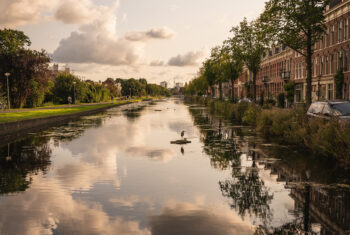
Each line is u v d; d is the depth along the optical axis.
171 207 6.50
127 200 6.96
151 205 6.63
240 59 33.56
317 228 5.27
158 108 57.22
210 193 7.40
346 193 7.06
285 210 6.16
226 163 10.71
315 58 36.22
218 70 47.34
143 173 9.52
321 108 14.22
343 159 10.04
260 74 64.06
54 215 6.07
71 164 10.93
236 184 8.10
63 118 31.69
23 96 51.50
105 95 95.25
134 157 12.12
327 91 32.81
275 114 18.64
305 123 14.23
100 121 30.31
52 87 70.38
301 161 10.55
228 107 35.25
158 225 5.58
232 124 24.92
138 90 161.25
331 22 31.62
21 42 55.22
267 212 6.07
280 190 7.46
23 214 6.13
